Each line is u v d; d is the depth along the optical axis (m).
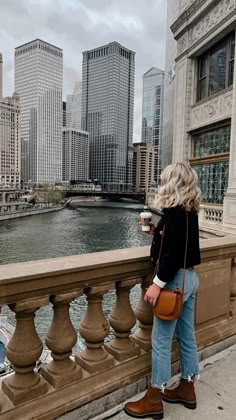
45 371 2.23
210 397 2.56
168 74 52.88
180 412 2.38
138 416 2.30
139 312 2.71
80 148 196.62
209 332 3.26
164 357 2.29
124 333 2.59
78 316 14.14
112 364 2.47
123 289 2.54
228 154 14.80
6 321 13.30
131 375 2.53
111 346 2.59
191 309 2.43
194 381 2.48
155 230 2.30
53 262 2.23
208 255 3.15
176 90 19.39
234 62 13.99
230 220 13.72
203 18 16.11
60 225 70.69
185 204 2.18
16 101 162.38
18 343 2.05
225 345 3.36
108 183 193.00
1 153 155.38
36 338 2.10
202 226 16.03
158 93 176.12
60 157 189.25
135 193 130.88
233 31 14.48
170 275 2.12
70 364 2.27
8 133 158.50
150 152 181.00
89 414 2.29
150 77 179.12
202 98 17.61
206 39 15.80
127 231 62.75
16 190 129.25
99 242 52.81
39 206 107.94
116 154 194.00
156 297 2.19
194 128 17.56
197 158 17.62
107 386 2.39
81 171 198.75
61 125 189.62
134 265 2.49
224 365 3.04
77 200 162.75
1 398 2.05
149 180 182.12
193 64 17.88
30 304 2.00
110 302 13.48
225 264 3.38
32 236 57.62
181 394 2.46
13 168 162.50
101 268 2.29
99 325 2.40
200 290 3.14
